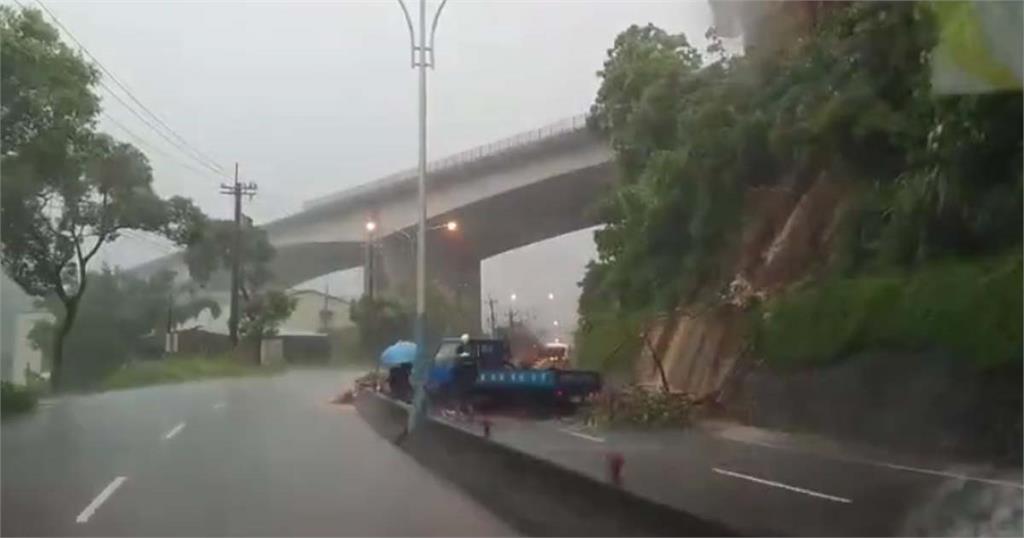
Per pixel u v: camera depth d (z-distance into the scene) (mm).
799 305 18547
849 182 18438
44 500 12766
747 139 19094
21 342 37625
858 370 16719
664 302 23109
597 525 9789
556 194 25781
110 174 33875
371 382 32844
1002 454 14117
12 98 28219
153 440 20531
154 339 50594
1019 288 14594
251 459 17438
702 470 13492
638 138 22234
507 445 14344
